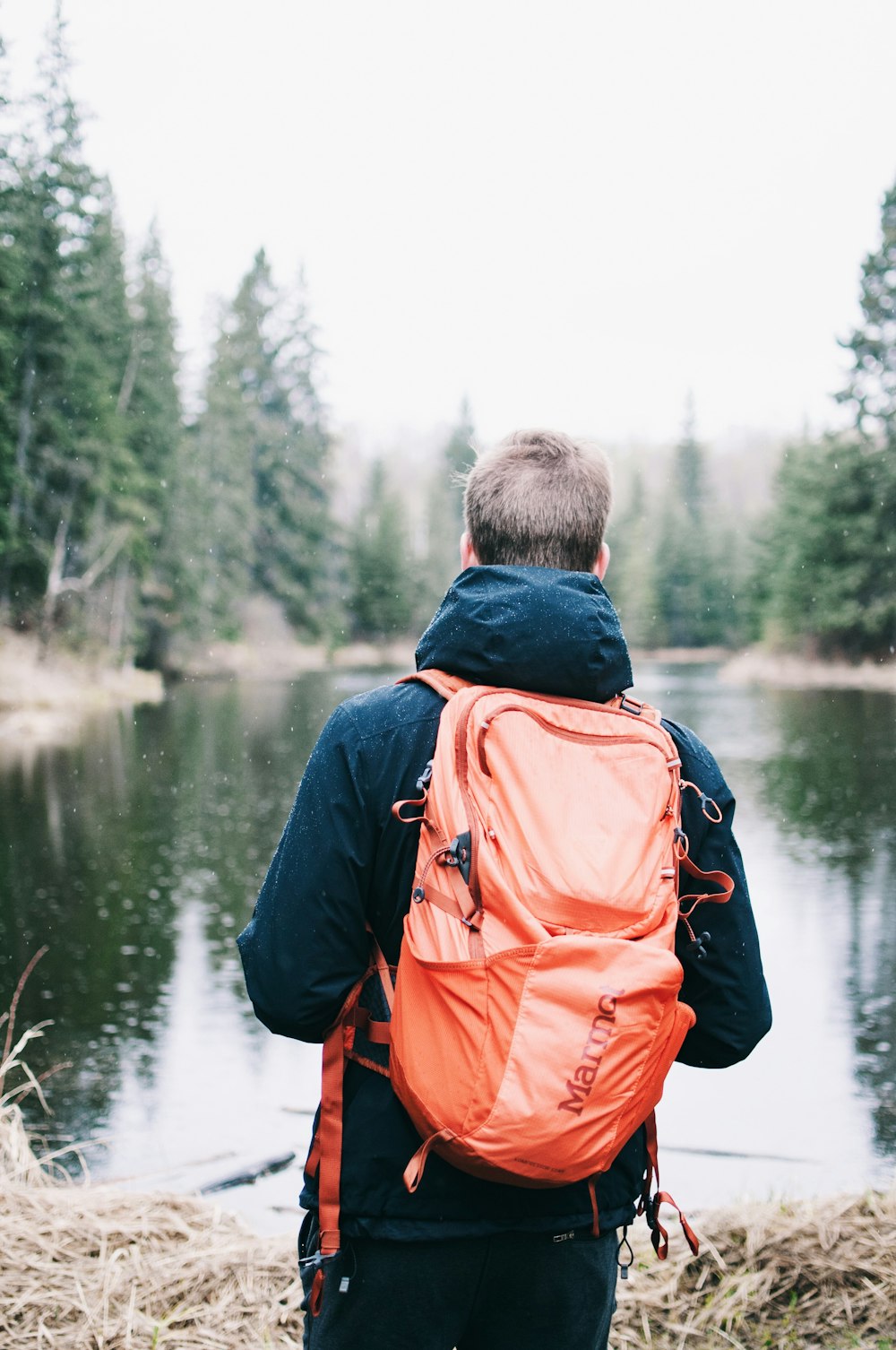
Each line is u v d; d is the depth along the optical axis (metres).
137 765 16.50
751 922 1.36
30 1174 2.72
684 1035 1.22
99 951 7.03
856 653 40.50
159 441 37.28
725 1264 2.37
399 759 1.29
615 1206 1.25
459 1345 1.33
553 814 1.19
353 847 1.27
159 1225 2.43
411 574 63.41
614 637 1.32
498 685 1.32
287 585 51.16
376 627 61.41
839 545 39.53
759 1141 4.32
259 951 1.29
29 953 7.00
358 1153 1.23
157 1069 5.14
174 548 38.50
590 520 1.40
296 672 45.75
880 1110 4.64
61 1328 2.07
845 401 39.25
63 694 26.39
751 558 59.47
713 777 1.37
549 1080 1.09
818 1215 2.49
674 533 73.56
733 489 131.88
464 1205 1.20
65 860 9.82
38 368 27.75
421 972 1.17
